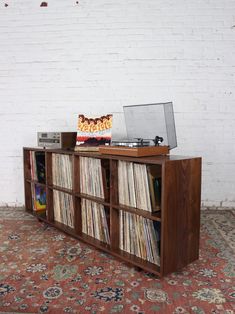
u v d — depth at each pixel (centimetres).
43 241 217
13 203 317
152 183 164
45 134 243
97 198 197
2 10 300
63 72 302
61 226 229
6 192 317
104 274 168
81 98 303
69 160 221
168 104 212
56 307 137
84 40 296
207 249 201
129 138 237
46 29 299
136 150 165
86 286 155
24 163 270
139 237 174
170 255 157
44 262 183
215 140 295
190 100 292
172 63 290
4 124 312
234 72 287
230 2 280
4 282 159
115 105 300
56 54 301
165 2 285
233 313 132
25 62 304
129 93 298
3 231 238
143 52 292
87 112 304
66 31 297
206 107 292
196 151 297
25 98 308
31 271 171
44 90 306
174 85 292
